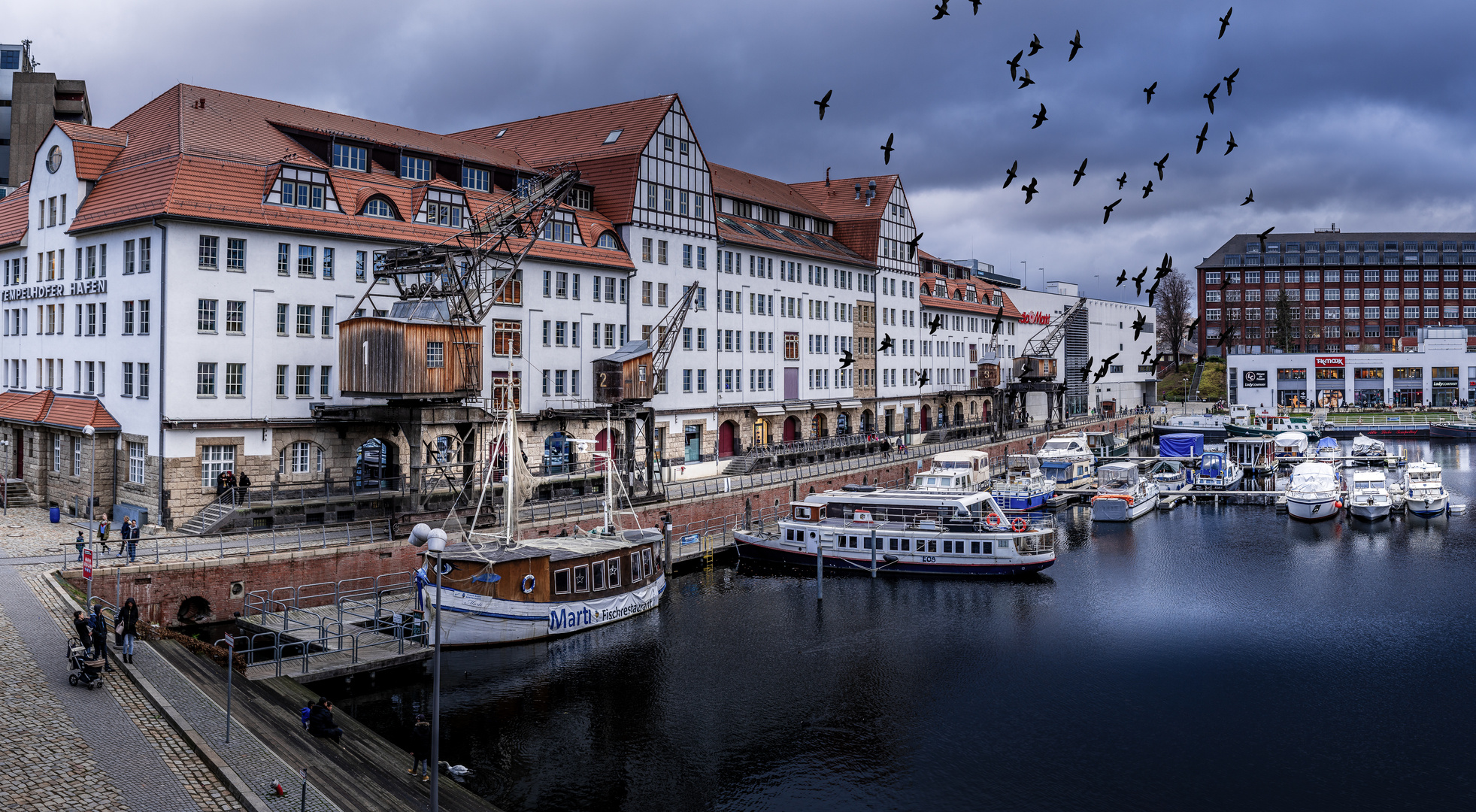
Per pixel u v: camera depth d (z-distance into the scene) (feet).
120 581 119.14
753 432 260.83
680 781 96.22
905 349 333.21
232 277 154.51
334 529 151.02
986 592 166.81
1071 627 146.72
